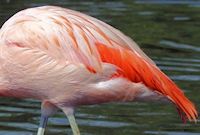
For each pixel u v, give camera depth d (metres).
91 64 10.89
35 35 10.98
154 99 11.27
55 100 11.20
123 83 11.00
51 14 11.12
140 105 14.38
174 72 15.87
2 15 20.06
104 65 10.90
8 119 13.47
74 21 11.07
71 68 10.91
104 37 11.03
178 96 11.20
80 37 10.95
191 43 18.27
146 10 21.50
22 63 10.98
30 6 21.27
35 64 10.95
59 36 10.95
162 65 16.36
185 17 20.83
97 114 13.78
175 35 18.97
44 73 10.96
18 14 11.28
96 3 22.16
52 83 11.02
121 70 10.96
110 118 13.52
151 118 13.53
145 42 18.25
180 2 22.72
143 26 19.59
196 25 19.98
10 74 11.12
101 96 11.13
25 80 11.09
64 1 22.25
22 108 14.12
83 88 11.02
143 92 11.13
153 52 17.42
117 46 11.03
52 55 10.91
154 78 11.10
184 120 11.48
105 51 10.95
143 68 11.06
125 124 13.19
